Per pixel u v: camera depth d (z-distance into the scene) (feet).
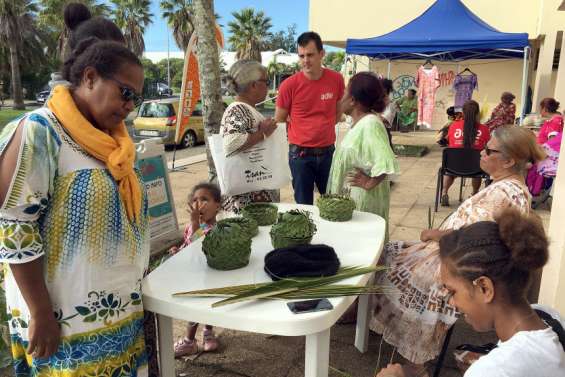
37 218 4.84
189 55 20.01
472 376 4.10
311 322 5.22
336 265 6.40
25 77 133.49
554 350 3.97
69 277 5.00
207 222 9.78
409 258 8.23
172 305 5.58
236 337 10.14
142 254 5.71
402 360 9.34
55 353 5.21
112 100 4.95
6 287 5.32
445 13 28.60
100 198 5.00
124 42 7.05
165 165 13.75
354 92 9.79
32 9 111.14
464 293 4.37
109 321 5.29
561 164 9.14
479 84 47.70
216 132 14.49
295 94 13.08
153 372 6.72
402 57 36.70
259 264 6.80
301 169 13.41
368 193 10.07
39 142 4.69
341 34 47.57
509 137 7.70
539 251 4.07
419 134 49.06
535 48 44.32
